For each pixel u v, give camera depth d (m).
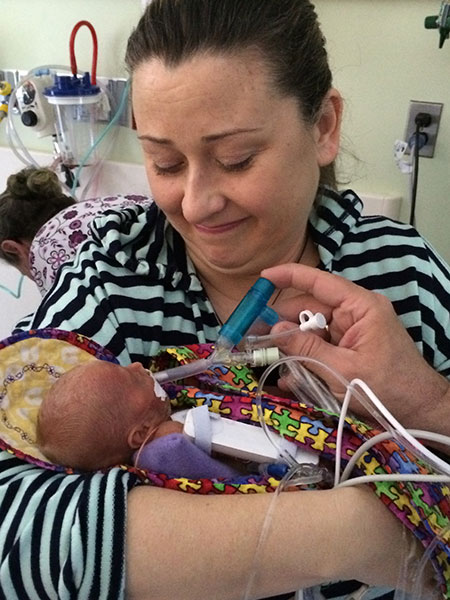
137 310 0.89
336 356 0.80
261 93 0.72
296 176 0.81
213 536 0.61
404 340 0.81
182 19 0.71
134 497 0.63
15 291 2.41
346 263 0.99
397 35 1.50
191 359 0.84
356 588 0.77
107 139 2.02
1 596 0.59
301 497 0.65
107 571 0.58
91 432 0.74
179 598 0.61
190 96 0.70
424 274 0.99
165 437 0.74
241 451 0.74
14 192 1.89
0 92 2.09
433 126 1.54
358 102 1.60
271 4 0.75
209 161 0.76
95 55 1.88
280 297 0.93
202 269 0.95
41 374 0.79
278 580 0.63
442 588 0.68
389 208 1.63
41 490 0.63
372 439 0.69
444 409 0.81
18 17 2.02
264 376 0.81
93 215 1.62
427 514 0.67
